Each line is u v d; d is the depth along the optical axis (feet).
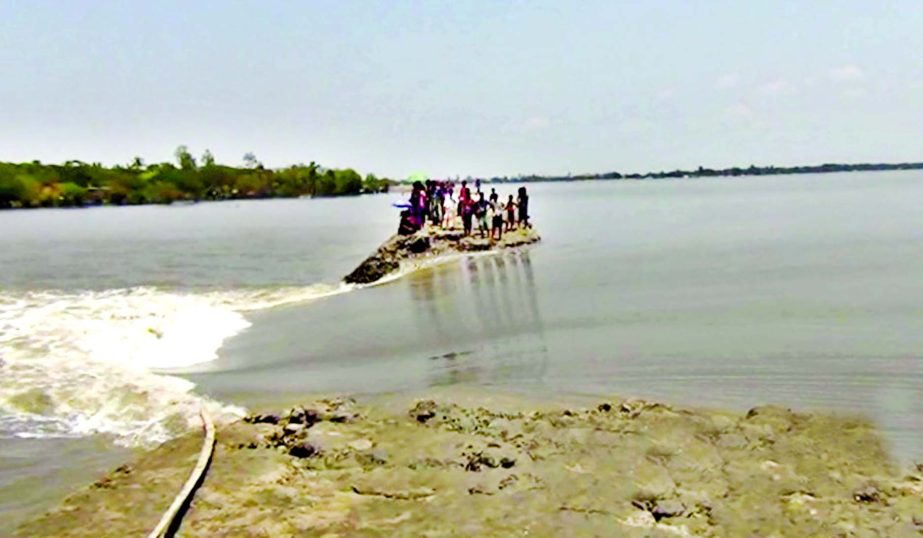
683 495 27.81
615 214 268.82
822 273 90.38
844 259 104.99
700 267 98.78
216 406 43.04
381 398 40.70
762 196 463.01
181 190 573.74
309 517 27.55
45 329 64.90
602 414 36.24
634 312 66.59
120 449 37.45
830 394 40.42
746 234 158.10
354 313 72.38
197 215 376.68
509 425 35.17
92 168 537.65
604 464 30.63
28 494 32.24
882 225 177.37
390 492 29.35
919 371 44.47
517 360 50.80
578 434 33.58
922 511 25.94
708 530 25.53
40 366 52.19
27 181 476.54
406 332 62.18
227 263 130.82
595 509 27.20
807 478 28.86
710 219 221.87
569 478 29.50
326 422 36.94
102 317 71.26
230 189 612.70
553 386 43.78
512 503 27.89
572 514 26.89
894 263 98.94
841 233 154.71
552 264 103.40
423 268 100.83
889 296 71.97
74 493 30.78
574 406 38.81
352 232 218.18
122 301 83.97
